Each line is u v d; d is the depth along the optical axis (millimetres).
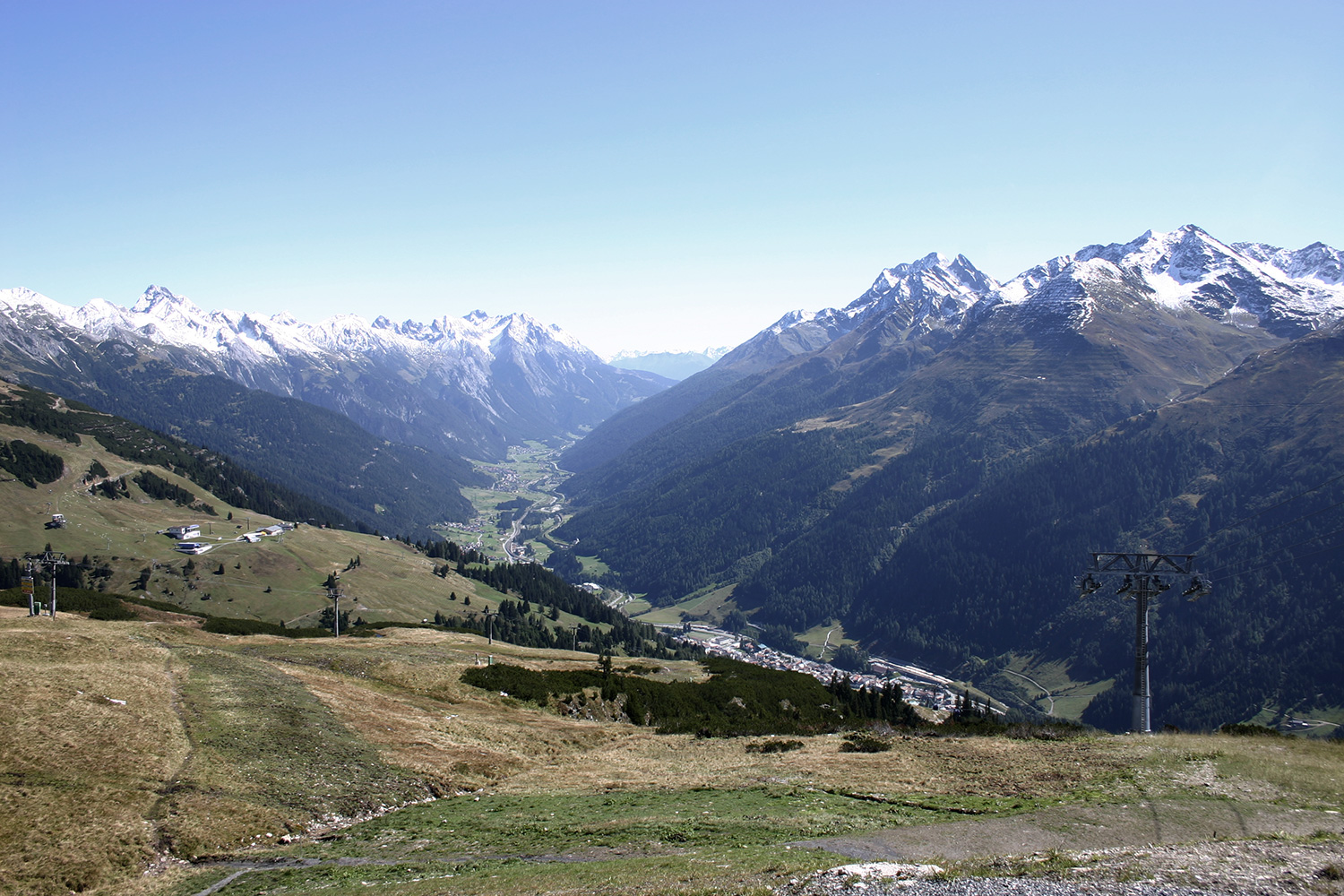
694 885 26562
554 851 34344
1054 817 34844
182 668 58906
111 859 32250
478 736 58875
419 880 30672
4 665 50188
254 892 30188
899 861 29000
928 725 69812
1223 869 24891
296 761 45656
